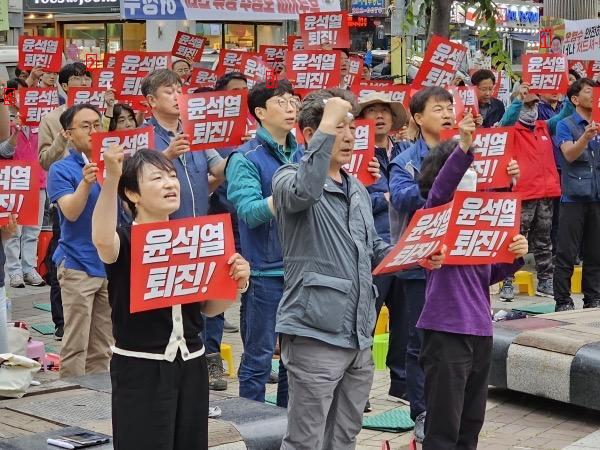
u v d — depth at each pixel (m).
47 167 12.48
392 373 9.52
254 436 7.15
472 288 6.77
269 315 8.20
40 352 10.47
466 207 6.57
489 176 9.20
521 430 8.84
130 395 5.62
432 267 6.52
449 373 6.70
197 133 9.07
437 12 14.20
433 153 7.10
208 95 9.07
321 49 13.34
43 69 16.16
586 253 12.89
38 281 15.66
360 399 6.57
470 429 6.97
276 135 8.20
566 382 9.05
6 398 8.00
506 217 6.67
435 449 6.77
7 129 9.37
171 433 5.68
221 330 9.95
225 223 5.76
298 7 15.46
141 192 5.66
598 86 12.55
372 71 25.09
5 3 16.17
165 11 13.89
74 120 9.00
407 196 7.84
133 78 13.78
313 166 6.11
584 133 12.32
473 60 22.84
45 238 15.86
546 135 14.09
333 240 6.34
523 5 31.25
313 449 6.38
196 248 5.67
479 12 15.52
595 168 12.60
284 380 8.51
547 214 14.38
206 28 24.69
